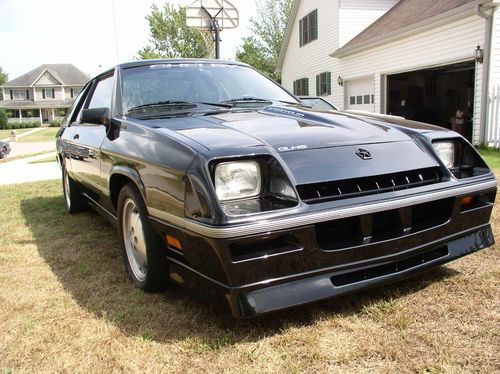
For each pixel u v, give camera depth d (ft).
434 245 8.16
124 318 8.21
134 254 9.82
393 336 7.22
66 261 11.59
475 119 36.22
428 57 42.01
